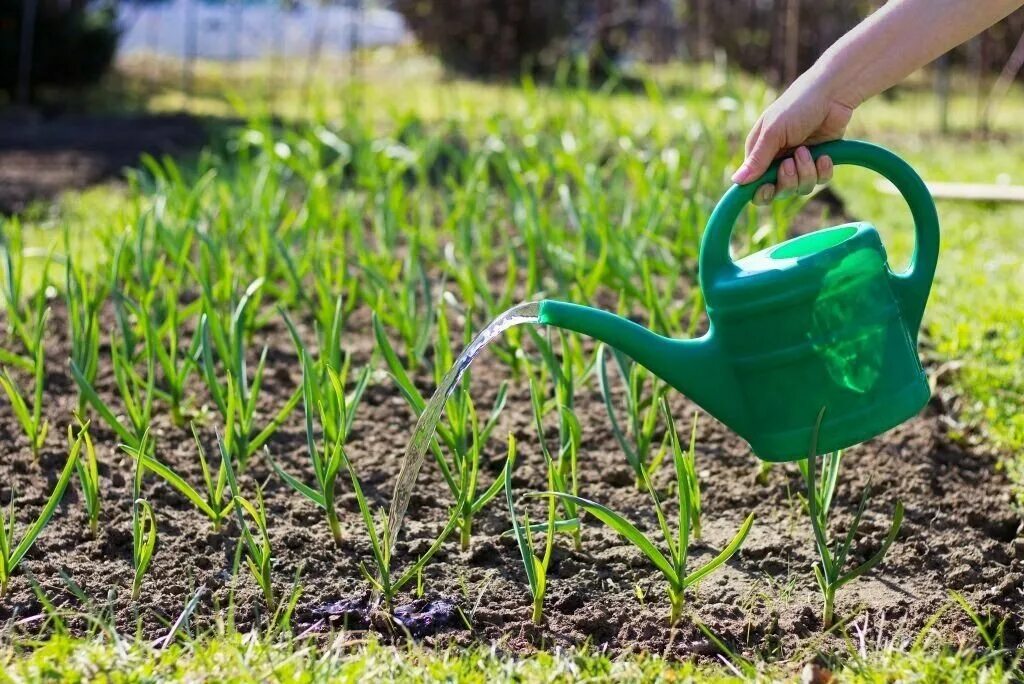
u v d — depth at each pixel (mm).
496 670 2289
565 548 2656
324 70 11414
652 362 2271
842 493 2828
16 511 2738
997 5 2242
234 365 3012
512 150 5293
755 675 2297
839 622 2424
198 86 10133
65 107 8766
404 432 3092
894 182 2270
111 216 4371
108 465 2912
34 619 2420
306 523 2746
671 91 9398
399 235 4684
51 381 3285
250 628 2449
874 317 2240
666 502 2814
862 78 2250
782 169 2268
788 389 2252
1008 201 5047
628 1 11008
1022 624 2447
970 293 3809
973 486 2863
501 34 10938
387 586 2471
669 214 4246
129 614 2463
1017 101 9727
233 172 5551
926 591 2551
